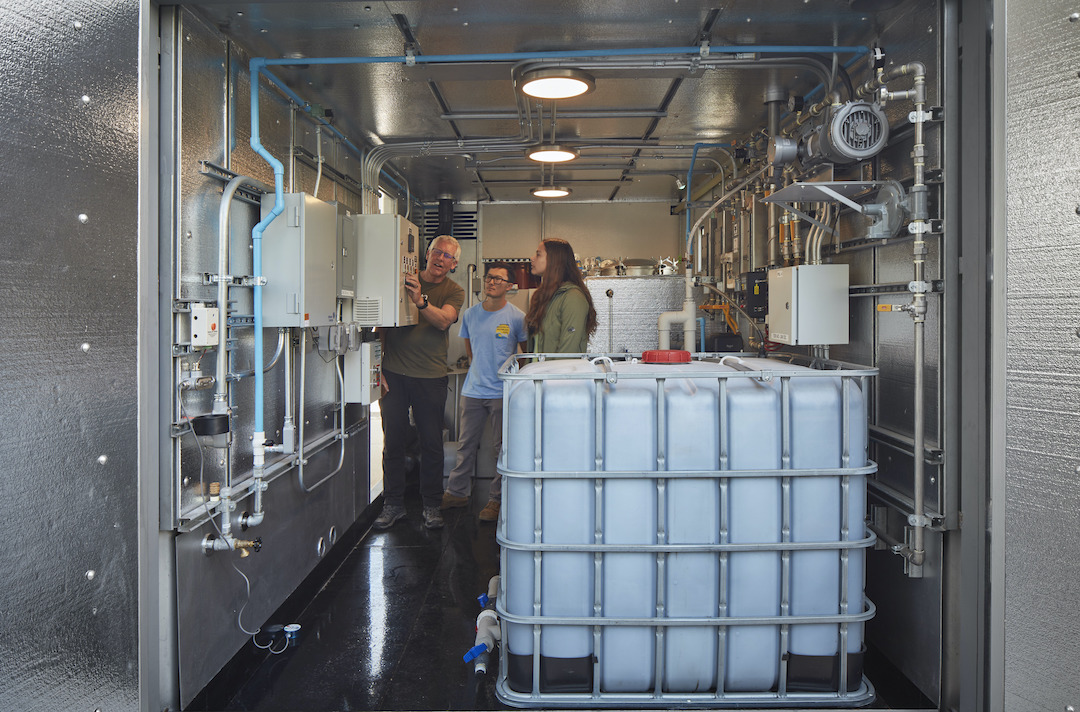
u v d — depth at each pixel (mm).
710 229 5656
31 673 1757
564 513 2307
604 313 5203
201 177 2455
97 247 1896
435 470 4562
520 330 4707
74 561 1855
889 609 2730
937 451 2293
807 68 3076
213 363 2547
